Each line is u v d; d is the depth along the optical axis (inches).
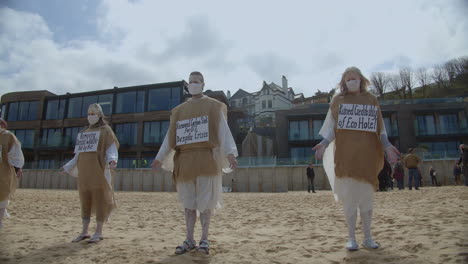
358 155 142.2
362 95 153.3
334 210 324.2
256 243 168.1
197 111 156.9
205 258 135.6
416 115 1453.0
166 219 293.6
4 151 217.6
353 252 136.8
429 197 386.3
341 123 148.5
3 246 163.9
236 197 669.9
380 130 150.5
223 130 154.4
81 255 144.7
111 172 187.2
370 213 144.0
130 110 1584.6
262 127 1688.0
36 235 198.5
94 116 189.0
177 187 154.6
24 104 1723.7
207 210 149.7
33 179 1325.0
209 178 147.6
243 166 1095.6
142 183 1178.0
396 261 119.5
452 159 1000.2
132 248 157.6
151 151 1534.2
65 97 1679.4
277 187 1053.2
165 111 1526.8
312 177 850.8
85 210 181.5
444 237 146.5
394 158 142.9
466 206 249.9
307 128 1497.3
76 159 190.4
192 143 151.9
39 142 1635.1
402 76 2506.2
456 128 1412.4
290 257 136.1
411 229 175.9
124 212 360.2
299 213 313.9
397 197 439.5
